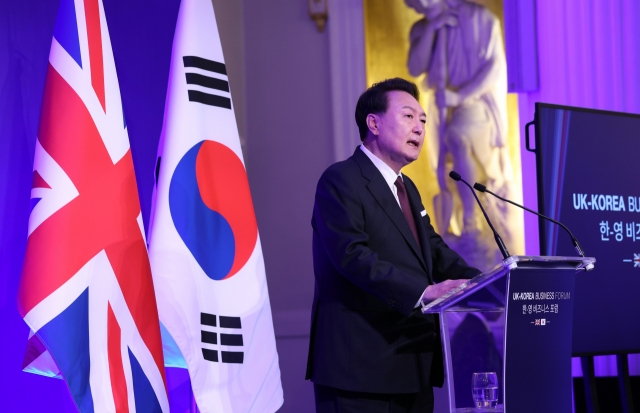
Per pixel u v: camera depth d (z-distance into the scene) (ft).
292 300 25.50
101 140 11.37
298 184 26.09
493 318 10.77
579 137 18.71
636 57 25.67
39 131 11.16
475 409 10.44
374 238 12.97
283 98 26.50
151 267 12.19
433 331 13.00
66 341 10.37
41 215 10.74
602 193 18.72
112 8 15.38
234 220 12.91
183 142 12.69
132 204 11.53
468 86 25.85
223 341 12.35
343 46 26.21
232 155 13.19
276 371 12.90
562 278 10.70
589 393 18.66
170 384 15.55
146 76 16.08
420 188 25.58
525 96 25.80
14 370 11.91
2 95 12.19
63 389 12.75
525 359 10.18
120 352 10.91
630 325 18.43
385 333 12.60
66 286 10.53
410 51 26.07
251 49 26.81
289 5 26.84
